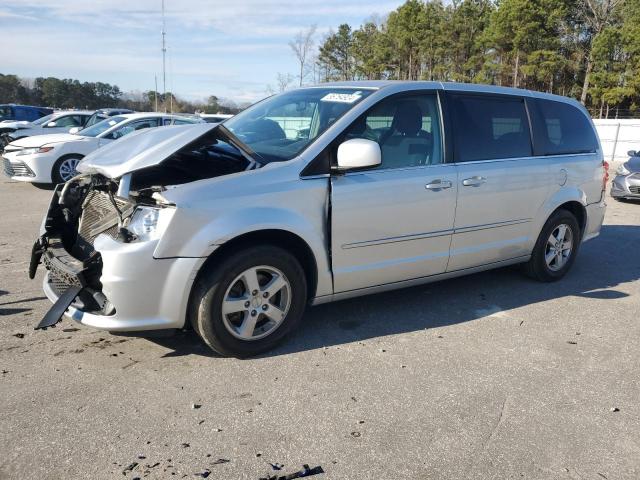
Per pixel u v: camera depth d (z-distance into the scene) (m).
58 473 2.56
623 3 47.88
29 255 6.21
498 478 2.65
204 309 3.53
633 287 5.71
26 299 4.75
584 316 4.82
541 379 3.64
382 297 5.11
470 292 5.35
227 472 2.61
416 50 59.47
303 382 3.47
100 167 3.72
